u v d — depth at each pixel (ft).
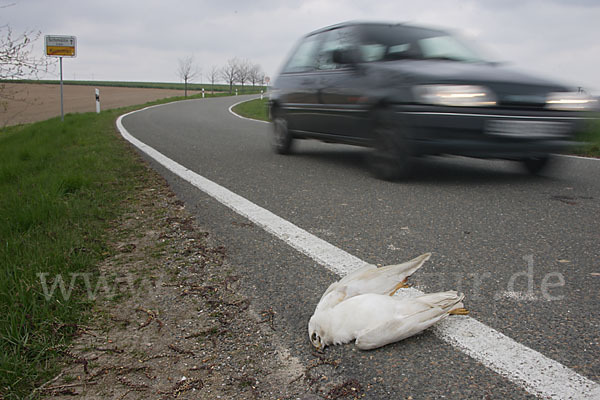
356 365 6.57
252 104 89.66
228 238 11.82
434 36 20.31
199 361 6.81
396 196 15.97
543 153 16.97
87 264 10.05
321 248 11.02
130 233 12.28
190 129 41.47
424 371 6.38
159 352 7.04
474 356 6.67
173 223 13.08
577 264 9.93
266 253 10.76
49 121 58.54
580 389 5.92
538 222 12.94
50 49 57.36
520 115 16.28
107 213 13.96
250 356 6.88
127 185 17.78
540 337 7.12
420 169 21.07
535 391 5.91
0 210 13.70
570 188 17.16
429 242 11.41
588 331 7.27
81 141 31.68
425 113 16.19
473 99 16.03
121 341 7.33
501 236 11.79
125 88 232.94
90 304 8.39
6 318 7.45
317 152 27.04
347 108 19.75
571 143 17.10
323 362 6.66
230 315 8.01
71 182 16.78
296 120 24.03
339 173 20.22
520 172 20.35
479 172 20.35
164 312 8.18
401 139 17.11
